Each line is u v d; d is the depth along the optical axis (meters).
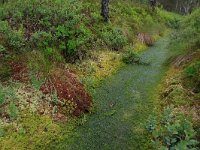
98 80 15.51
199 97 12.41
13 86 12.24
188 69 14.68
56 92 12.65
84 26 18.25
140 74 17.22
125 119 12.36
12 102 11.18
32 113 11.38
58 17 16.88
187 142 9.18
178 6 72.38
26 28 15.38
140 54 21.48
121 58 18.88
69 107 12.32
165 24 37.34
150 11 36.28
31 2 16.94
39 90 12.49
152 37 27.11
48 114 11.66
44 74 13.27
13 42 13.58
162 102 13.33
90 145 10.59
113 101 13.77
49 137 10.66
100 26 20.52
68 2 19.44
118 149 10.46
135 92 14.80
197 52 16.14
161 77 16.75
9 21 15.34
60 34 15.75
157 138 10.59
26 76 12.88
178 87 13.71
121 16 25.11
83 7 20.92
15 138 10.12
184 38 20.20
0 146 9.66
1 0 17.45
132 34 23.41
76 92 13.24
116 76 16.59
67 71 14.64
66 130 11.25
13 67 13.03
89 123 11.93
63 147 10.38
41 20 16.05
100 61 17.17
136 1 37.59
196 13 26.55
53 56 14.79
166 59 20.27
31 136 10.45
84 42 17.03
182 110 11.93
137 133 11.38
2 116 10.80
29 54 13.73
